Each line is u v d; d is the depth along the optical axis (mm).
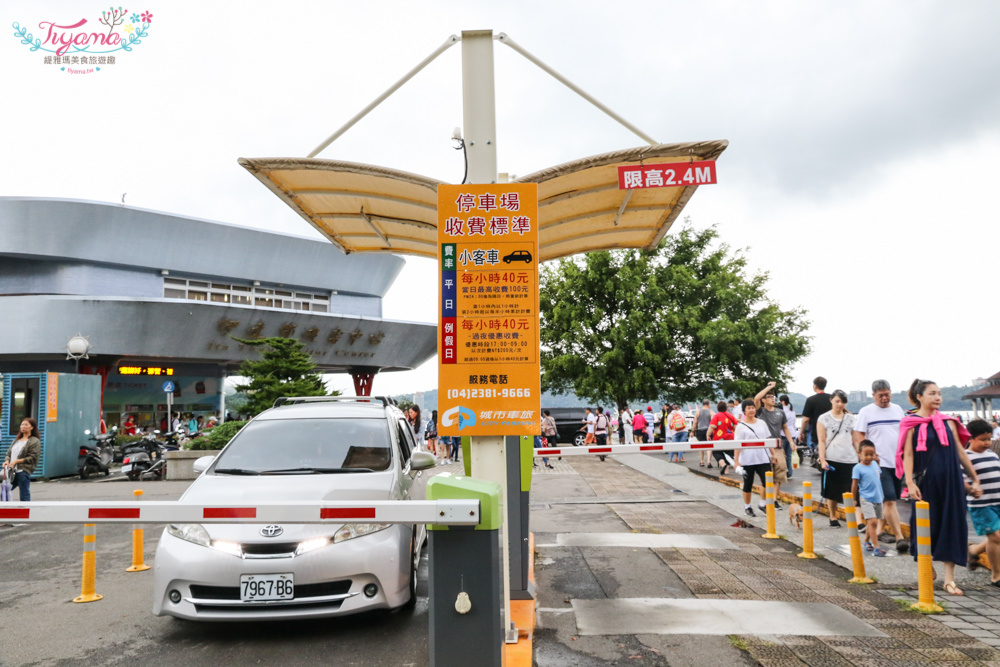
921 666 3902
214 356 36969
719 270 28844
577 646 4309
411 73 4996
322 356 42406
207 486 5121
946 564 5535
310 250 42688
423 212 5719
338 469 5512
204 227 37688
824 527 8578
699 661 4023
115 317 33031
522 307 4418
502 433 4328
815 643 4305
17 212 32156
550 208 5617
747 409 8930
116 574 6918
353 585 4562
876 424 7168
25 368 34625
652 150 4535
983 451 5711
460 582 2746
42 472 18219
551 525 9062
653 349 27188
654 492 12633
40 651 4543
